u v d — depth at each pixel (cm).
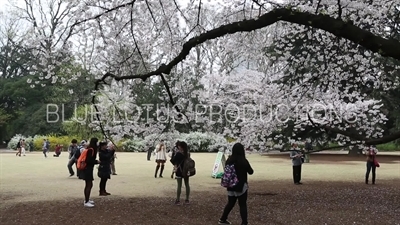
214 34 544
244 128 1116
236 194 742
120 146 3884
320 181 1599
